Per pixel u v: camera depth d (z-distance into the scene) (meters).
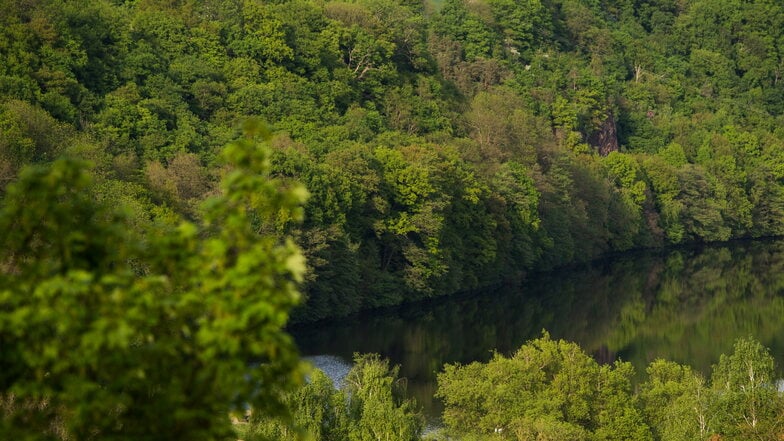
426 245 110.94
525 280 129.88
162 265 12.38
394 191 109.81
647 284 126.44
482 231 121.50
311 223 94.88
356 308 100.69
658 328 95.38
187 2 142.75
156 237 12.52
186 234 12.26
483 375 55.94
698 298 115.00
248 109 122.81
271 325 11.34
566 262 142.38
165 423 11.91
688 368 61.75
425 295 111.88
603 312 104.81
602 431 53.06
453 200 117.75
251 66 135.38
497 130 145.38
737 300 113.44
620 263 148.50
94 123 100.25
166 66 124.06
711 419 50.53
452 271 115.38
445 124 149.25
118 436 12.03
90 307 11.59
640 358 81.12
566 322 98.50
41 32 105.50
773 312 104.88
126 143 99.19
